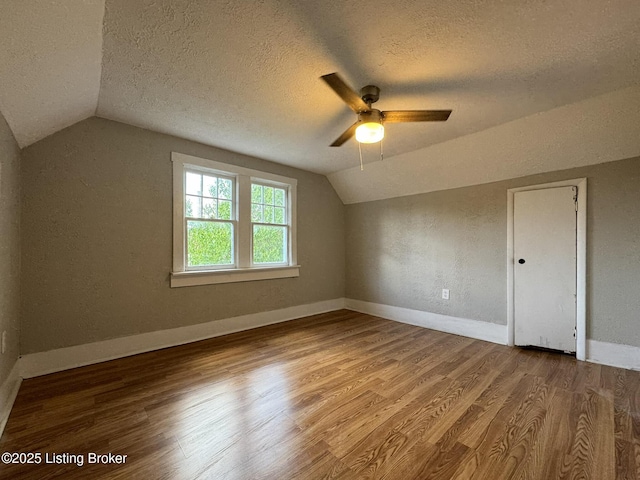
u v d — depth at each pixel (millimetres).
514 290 2910
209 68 1766
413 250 3773
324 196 4355
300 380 2109
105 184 2479
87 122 2391
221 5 1288
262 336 3156
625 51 1589
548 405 1776
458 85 1941
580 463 1298
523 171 2844
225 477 1211
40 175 2191
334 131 2740
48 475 1214
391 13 1341
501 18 1364
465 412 1704
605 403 1797
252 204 3572
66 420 1603
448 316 3408
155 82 1915
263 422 1600
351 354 2635
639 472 1244
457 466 1281
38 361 2170
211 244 3189
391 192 3975
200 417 1642
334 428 1550
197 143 3023
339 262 4582
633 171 2332
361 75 1833
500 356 2615
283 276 3803
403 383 2072
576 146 2443
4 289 1679
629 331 2344
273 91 2039
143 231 2676
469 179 3207
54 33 1259
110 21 1363
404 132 2723
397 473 1240
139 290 2652
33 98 1648
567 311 2625
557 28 1424
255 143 3047
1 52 1190
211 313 3125
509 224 2947
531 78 1861
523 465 1288
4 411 1607
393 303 3988
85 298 2381
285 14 1347
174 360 2473
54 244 2248
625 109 2070
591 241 2514
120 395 1879
